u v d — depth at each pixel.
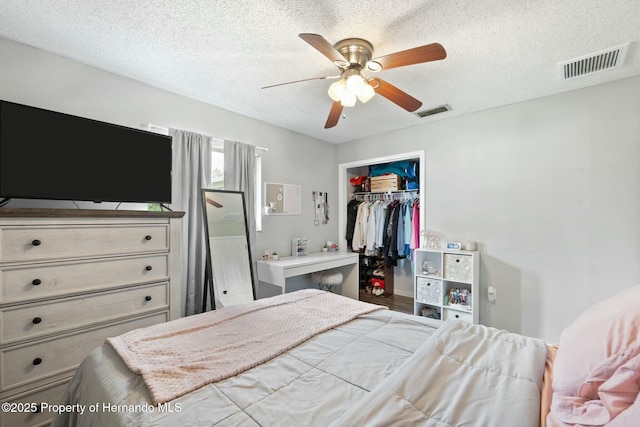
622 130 2.27
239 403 0.86
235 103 2.78
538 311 2.62
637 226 2.21
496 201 2.86
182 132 2.55
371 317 1.59
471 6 1.49
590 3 1.45
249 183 3.06
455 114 3.05
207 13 1.56
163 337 1.28
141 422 0.78
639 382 0.58
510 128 2.78
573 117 2.47
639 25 1.62
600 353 0.71
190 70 2.17
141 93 2.36
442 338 1.17
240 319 1.52
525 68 2.11
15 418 1.45
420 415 0.75
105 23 1.65
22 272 1.48
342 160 4.23
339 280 3.72
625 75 2.20
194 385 0.94
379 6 1.50
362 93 1.78
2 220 1.42
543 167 2.61
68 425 1.10
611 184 2.31
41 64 1.93
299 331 1.37
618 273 2.28
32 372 1.50
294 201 3.67
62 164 1.74
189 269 2.56
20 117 1.61
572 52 1.90
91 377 1.05
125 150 2.01
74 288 1.63
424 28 1.67
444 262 3.00
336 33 1.72
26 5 1.50
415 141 3.44
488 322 2.89
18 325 1.46
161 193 2.18
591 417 0.61
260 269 3.11
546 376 0.93
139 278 1.89
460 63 2.04
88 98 2.11
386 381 0.90
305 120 3.26
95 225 1.71
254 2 1.47
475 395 0.81
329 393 0.91
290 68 2.14
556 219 2.54
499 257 2.84
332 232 4.21
